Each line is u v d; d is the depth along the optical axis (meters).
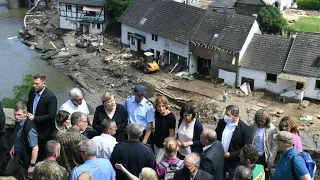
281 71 48.84
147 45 60.75
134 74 56.03
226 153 11.05
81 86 54.72
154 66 55.69
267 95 49.72
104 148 10.58
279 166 9.26
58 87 54.84
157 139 12.07
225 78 52.53
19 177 12.30
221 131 11.27
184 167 8.87
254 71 50.22
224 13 54.41
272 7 62.31
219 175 10.12
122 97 51.34
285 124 10.52
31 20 80.00
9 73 58.44
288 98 48.38
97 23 69.88
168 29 57.22
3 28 77.06
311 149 11.16
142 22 60.50
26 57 64.25
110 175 9.57
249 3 65.50
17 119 11.03
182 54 55.78
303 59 48.59
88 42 67.12
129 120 12.28
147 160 10.03
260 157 11.17
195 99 49.16
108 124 10.64
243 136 10.98
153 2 61.81
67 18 72.12
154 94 51.03
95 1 70.44
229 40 51.59
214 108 47.12
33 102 11.91
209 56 53.00
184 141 11.58
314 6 74.12
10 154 11.86
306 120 44.31
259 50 51.22
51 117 11.73
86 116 10.84
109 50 63.94
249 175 8.23
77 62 61.31
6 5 91.19
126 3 66.75
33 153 11.14
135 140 10.10
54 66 60.91
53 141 9.40
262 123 10.98
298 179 8.99
